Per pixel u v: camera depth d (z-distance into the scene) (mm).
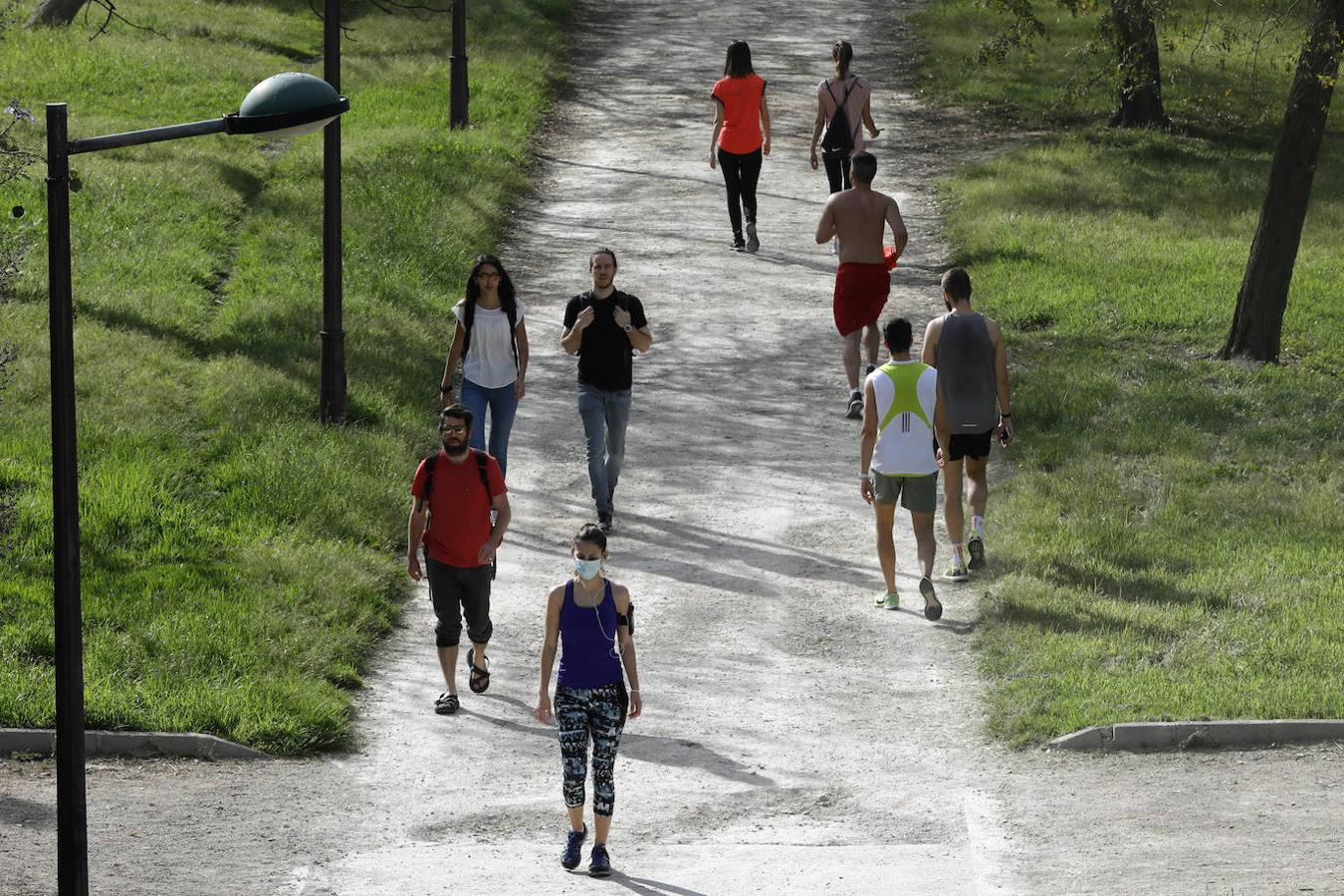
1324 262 81125
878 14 148000
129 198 78312
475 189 87562
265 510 47906
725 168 79312
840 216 57188
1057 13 140875
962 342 44156
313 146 93812
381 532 48250
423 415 57969
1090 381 61406
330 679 38625
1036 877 26484
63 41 112062
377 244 76625
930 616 42125
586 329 46812
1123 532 47781
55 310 24328
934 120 111625
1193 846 27828
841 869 27391
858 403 58875
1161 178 95375
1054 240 81625
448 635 36969
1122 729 34625
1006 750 35000
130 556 43562
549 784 33188
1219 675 37500
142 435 51531
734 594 44750
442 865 27797
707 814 31219
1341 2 62125
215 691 36406
